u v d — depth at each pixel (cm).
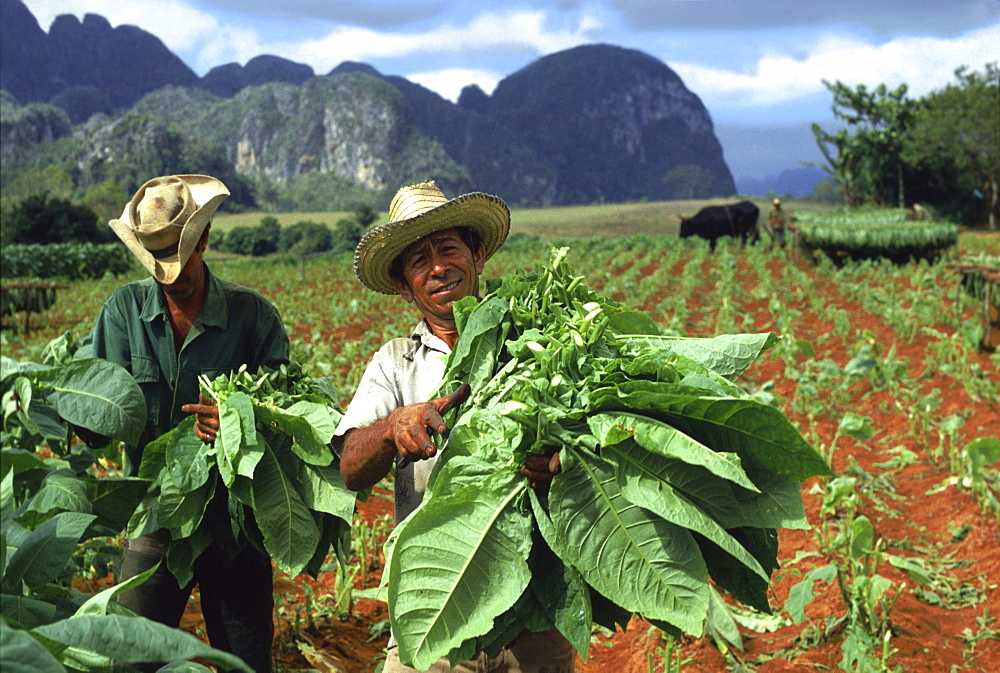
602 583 193
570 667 243
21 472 316
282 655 388
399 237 248
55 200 6034
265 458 275
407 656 192
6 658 120
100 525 281
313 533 272
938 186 6228
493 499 201
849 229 2292
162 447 284
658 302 1772
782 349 958
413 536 198
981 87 5788
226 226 16388
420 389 247
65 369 286
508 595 196
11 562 200
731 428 192
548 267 241
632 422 195
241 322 306
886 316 1267
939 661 384
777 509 194
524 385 204
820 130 6544
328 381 333
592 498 195
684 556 193
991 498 548
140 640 141
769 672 381
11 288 1630
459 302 232
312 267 3459
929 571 488
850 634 385
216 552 294
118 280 3073
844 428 607
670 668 346
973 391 828
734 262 2097
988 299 1102
